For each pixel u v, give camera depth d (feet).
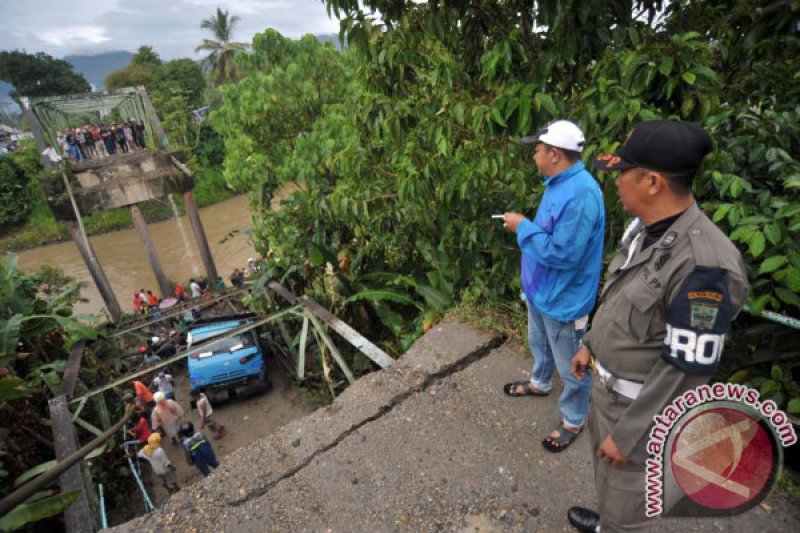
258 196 42.27
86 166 55.31
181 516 8.43
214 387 27.84
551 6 8.87
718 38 10.12
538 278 7.56
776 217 6.78
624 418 4.41
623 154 4.22
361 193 16.47
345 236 25.98
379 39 12.42
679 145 3.84
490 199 12.41
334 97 44.60
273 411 27.73
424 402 10.51
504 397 10.36
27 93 175.63
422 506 8.12
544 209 7.00
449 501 8.14
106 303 56.34
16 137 149.79
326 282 24.45
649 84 8.45
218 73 151.43
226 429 26.84
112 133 66.64
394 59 12.78
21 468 16.80
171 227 111.45
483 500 8.07
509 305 13.33
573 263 6.76
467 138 11.91
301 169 36.47
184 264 88.63
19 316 21.90
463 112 10.44
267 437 10.09
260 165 41.27
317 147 37.32
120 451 23.75
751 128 8.80
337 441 9.75
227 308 38.45
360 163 16.31
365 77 14.30
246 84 42.60
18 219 111.24
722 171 8.47
